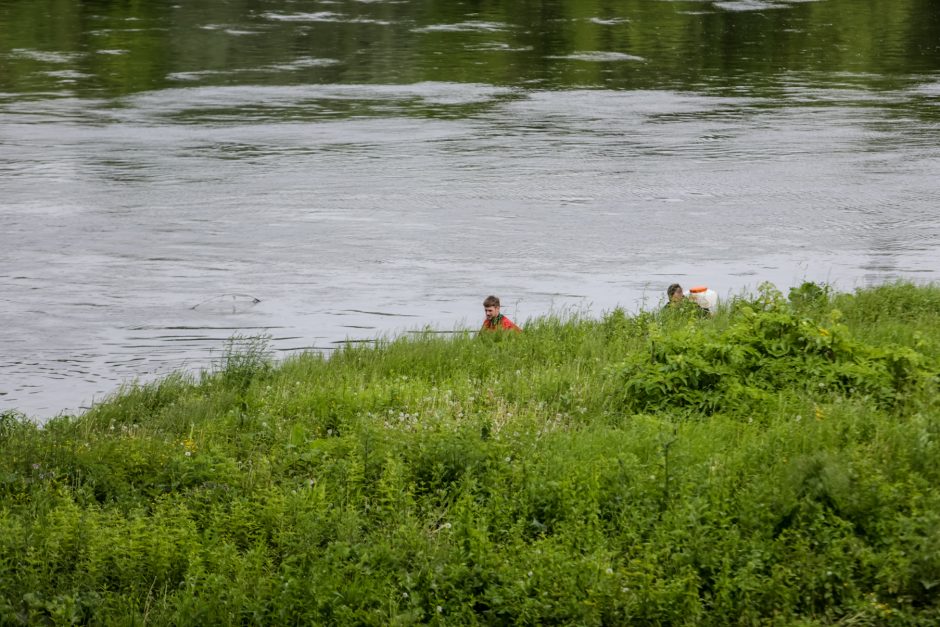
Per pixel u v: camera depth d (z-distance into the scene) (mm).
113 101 197750
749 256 106000
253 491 41062
